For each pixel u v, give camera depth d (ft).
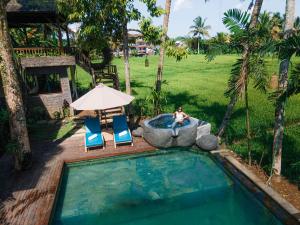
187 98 68.59
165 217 23.79
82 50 61.00
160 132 36.52
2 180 29.37
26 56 51.39
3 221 22.44
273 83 70.85
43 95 54.54
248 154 33.78
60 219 23.99
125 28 47.60
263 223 22.59
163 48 49.39
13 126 30.32
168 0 47.26
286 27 23.63
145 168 33.71
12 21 59.31
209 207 25.16
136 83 97.50
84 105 37.09
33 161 33.94
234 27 26.48
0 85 50.11
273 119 46.73
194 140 38.32
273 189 25.64
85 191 28.63
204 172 32.01
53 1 53.21
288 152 32.86
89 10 44.86
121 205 25.95
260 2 31.45
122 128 40.27
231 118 48.73
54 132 45.85
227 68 141.18
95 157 35.22
